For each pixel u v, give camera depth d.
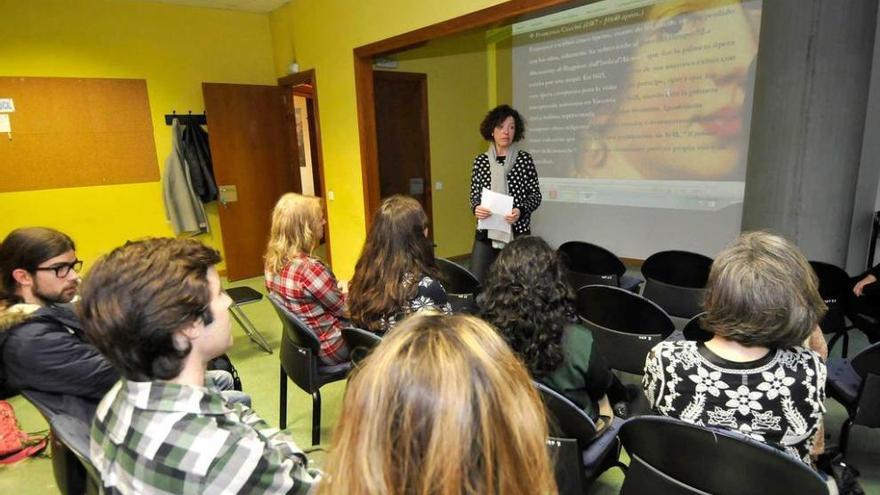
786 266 1.00
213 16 4.88
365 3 3.85
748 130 3.65
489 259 3.11
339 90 4.37
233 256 5.08
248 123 5.00
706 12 3.71
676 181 4.14
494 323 1.32
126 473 0.73
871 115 3.19
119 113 4.50
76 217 4.41
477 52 5.59
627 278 3.09
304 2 4.57
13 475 2.07
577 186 4.85
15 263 1.52
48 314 1.39
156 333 0.72
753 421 1.03
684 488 1.03
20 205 4.16
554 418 1.15
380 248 1.78
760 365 1.01
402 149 5.24
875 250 3.43
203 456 0.72
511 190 3.02
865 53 2.36
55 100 4.19
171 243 0.81
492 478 0.44
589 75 4.52
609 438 1.44
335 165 4.67
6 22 3.92
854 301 2.43
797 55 2.38
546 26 4.73
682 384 1.09
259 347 3.34
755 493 0.94
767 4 2.50
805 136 2.43
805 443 1.07
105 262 0.75
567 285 1.34
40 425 2.49
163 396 0.74
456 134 5.62
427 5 3.31
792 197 2.51
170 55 4.69
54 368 1.36
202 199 4.95
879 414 1.56
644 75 4.15
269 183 5.23
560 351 1.30
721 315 1.02
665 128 4.12
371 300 1.78
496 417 0.44
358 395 0.47
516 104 5.19
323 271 2.06
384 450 0.44
